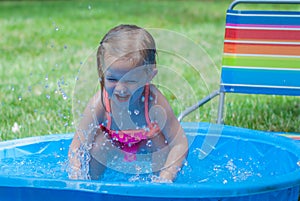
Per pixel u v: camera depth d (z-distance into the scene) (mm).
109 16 8578
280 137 2746
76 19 8250
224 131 2896
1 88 4719
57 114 3932
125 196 1945
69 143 2840
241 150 2820
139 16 8672
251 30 3305
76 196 1983
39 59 5805
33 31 7328
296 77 3287
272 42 3289
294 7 9289
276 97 4422
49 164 2631
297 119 3883
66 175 2477
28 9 9547
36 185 1977
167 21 8234
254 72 3328
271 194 2066
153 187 1896
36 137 2826
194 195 1893
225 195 1907
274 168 2611
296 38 3258
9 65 5590
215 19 8531
